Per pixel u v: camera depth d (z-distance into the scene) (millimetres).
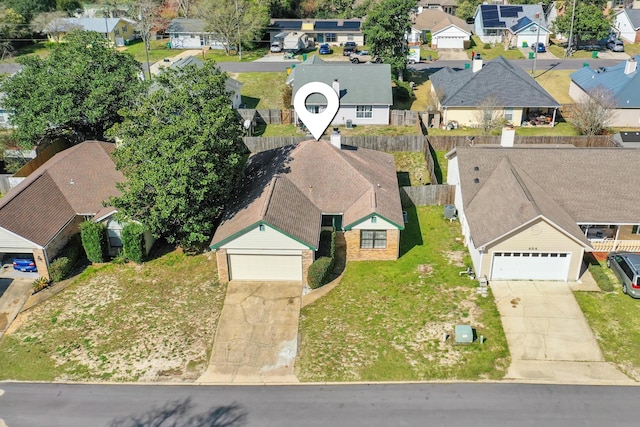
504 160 36531
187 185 31797
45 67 44812
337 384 25828
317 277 31484
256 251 31891
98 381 26594
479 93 54062
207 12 81250
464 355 26969
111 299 32094
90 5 98562
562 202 33938
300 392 25453
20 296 32594
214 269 34031
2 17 85625
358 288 31891
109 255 35938
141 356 28016
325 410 24375
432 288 31562
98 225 34406
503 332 28156
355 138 48656
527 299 30344
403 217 37531
